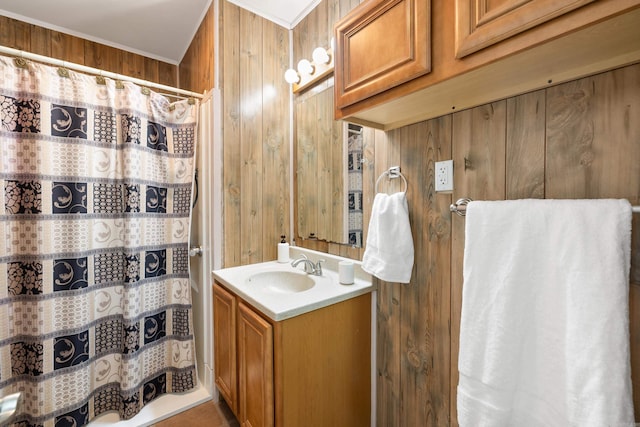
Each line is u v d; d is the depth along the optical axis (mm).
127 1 1759
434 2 761
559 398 718
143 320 1622
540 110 841
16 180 1285
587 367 641
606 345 623
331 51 1554
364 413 1356
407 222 1157
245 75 1758
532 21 583
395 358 1288
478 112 978
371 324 1367
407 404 1246
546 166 836
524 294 771
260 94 1822
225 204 1703
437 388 1132
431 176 1121
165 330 1740
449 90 861
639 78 684
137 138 1548
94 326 1493
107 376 1555
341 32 1039
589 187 764
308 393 1153
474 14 674
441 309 1108
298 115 1891
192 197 1732
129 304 1534
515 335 778
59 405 1365
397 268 1147
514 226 785
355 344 1304
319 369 1183
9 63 1252
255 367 1207
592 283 649
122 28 2049
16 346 1315
